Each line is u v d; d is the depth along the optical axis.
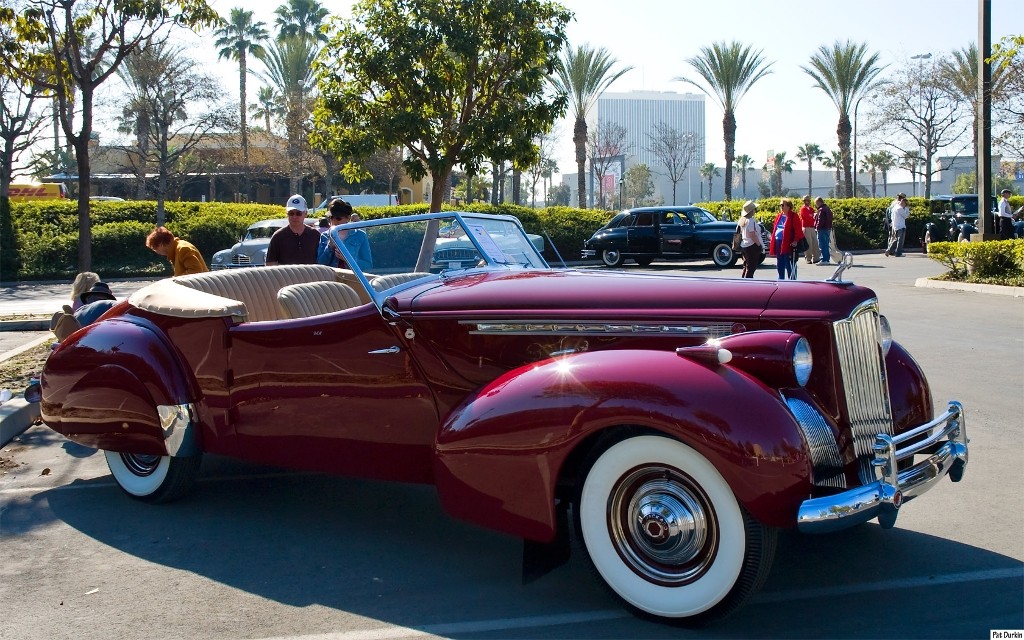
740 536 3.19
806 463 3.14
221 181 45.66
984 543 4.14
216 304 4.62
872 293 3.78
